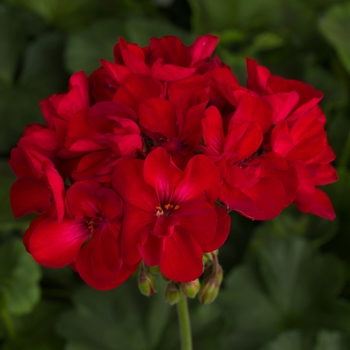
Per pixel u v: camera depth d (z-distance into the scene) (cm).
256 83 48
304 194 46
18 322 73
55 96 48
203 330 67
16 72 91
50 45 91
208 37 48
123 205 44
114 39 90
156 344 68
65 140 46
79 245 45
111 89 47
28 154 45
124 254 44
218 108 47
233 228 83
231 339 70
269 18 98
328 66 104
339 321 71
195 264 44
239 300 72
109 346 67
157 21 92
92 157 45
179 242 44
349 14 89
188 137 45
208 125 44
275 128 45
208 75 47
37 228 45
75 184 44
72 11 98
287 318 73
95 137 45
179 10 110
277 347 66
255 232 77
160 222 44
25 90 88
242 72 88
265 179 45
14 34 90
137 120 46
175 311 69
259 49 95
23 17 93
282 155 46
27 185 47
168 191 44
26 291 69
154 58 48
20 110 85
